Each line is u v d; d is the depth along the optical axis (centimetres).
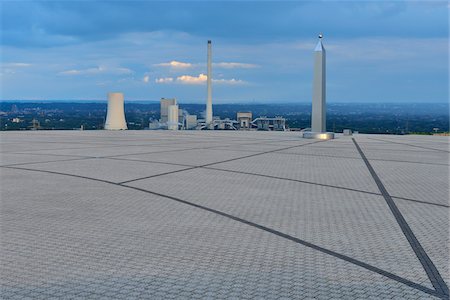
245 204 748
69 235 550
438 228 604
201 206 728
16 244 512
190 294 378
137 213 672
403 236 563
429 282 410
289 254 486
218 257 473
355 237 556
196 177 1038
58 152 1592
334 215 675
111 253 483
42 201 749
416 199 806
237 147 1903
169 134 3030
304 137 2595
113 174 1062
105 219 633
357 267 448
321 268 444
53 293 378
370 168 1238
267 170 1172
